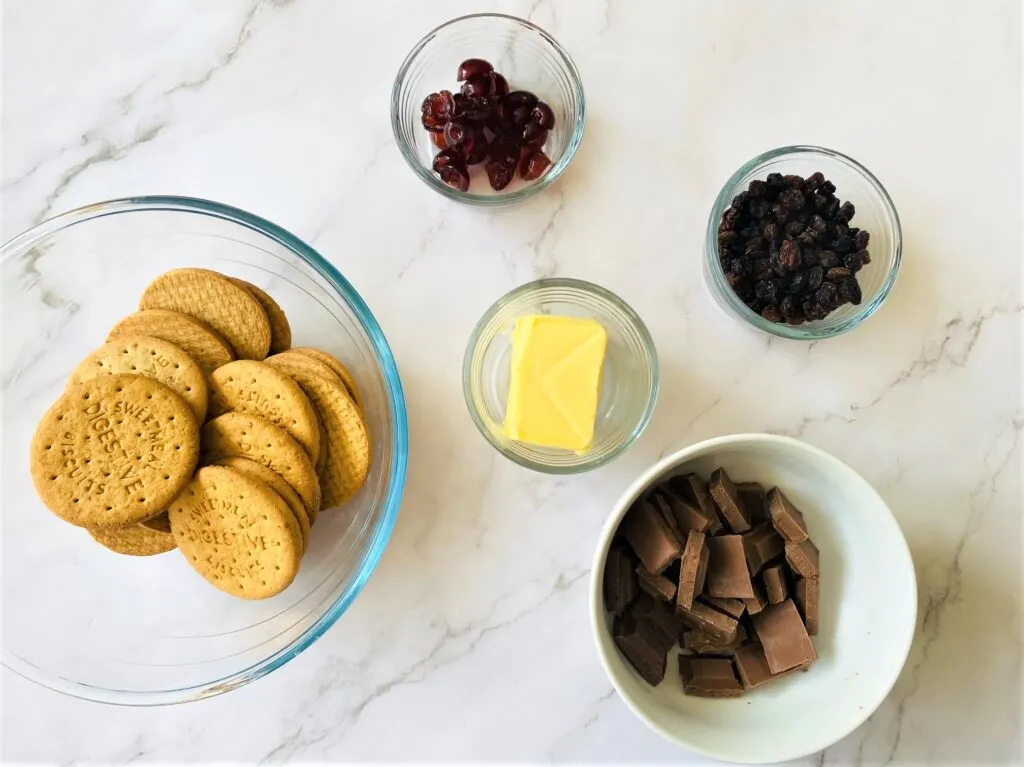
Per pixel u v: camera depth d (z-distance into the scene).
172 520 0.33
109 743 0.38
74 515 0.31
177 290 0.34
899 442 0.39
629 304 0.39
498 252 0.39
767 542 0.35
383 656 0.38
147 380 0.32
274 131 0.38
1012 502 0.39
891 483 0.39
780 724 0.34
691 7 0.39
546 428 0.34
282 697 0.38
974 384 0.39
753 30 0.39
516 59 0.39
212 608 0.37
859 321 0.36
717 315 0.39
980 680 0.39
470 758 0.38
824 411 0.39
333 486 0.34
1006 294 0.39
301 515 0.32
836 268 0.35
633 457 0.38
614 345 0.37
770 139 0.39
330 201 0.38
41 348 0.37
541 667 0.38
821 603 0.36
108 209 0.34
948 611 0.39
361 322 0.35
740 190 0.37
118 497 0.31
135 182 0.38
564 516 0.38
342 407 0.33
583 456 0.35
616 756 0.38
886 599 0.33
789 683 0.35
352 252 0.38
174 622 0.37
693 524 0.34
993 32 0.39
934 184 0.39
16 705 0.38
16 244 0.36
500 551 0.38
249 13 0.39
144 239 0.37
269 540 0.31
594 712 0.38
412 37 0.39
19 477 0.37
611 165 0.39
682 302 0.39
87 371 0.33
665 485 0.36
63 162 0.38
